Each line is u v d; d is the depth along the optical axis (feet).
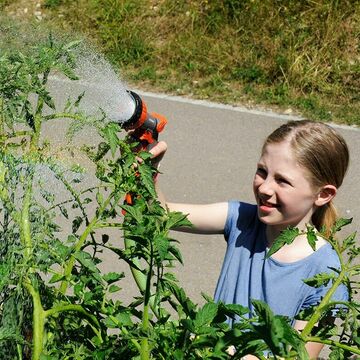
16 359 4.60
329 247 7.24
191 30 26.61
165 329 4.50
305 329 4.51
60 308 4.56
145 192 5.10
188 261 16.19
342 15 25.80
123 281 14.99
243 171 20.47
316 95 24.22
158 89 24.73
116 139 5.17
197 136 22.06
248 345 3.97
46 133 12.76
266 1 26.45
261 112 23.53
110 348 4.42
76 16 27.55
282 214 7.24
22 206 5.03
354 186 19.70
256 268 7.43
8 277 4.54
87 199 5.23
